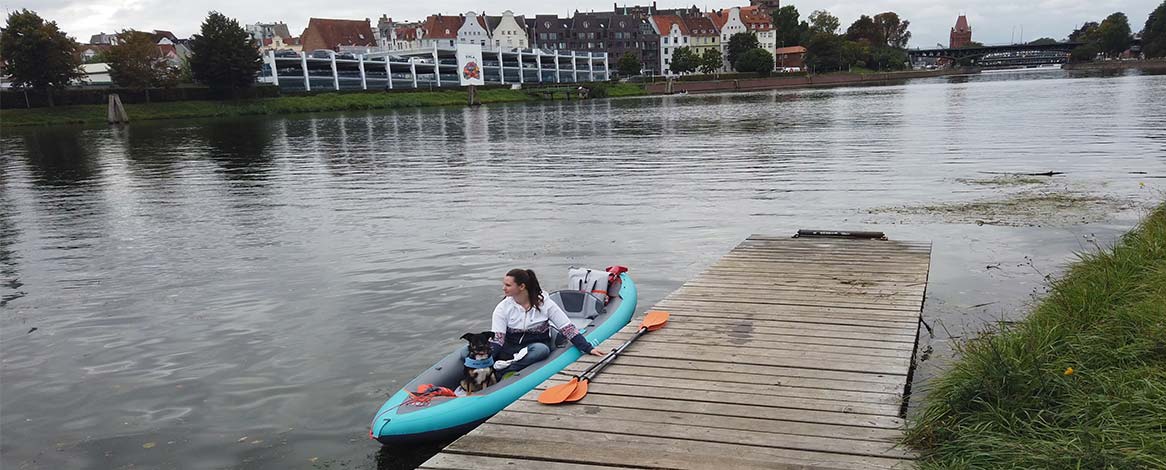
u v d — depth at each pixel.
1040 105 43.44
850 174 18.64
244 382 6.61
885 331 6.56
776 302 7.58
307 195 17.75
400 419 5.27
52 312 8.87
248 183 20.39
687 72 125.12
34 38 55.91
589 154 25.70
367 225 13.68
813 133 31.16
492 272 10.05
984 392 4.53
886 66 143.50
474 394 5.54
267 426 5.78
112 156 29.95
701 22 142.50
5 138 42.22
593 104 75.44
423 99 80.62
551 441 4.62
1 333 8.16
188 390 6.49
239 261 11.12
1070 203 13.70
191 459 5.31
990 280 9.11
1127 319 5.68
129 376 6.85
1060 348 5.30
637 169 21.05
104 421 5.95
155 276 10.41
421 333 7.73
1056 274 9.23
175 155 29.59
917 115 39.75
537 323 6.16
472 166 22.97
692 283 8.42
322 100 73.19
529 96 94.75
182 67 74.94
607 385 5.48
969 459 3.96
